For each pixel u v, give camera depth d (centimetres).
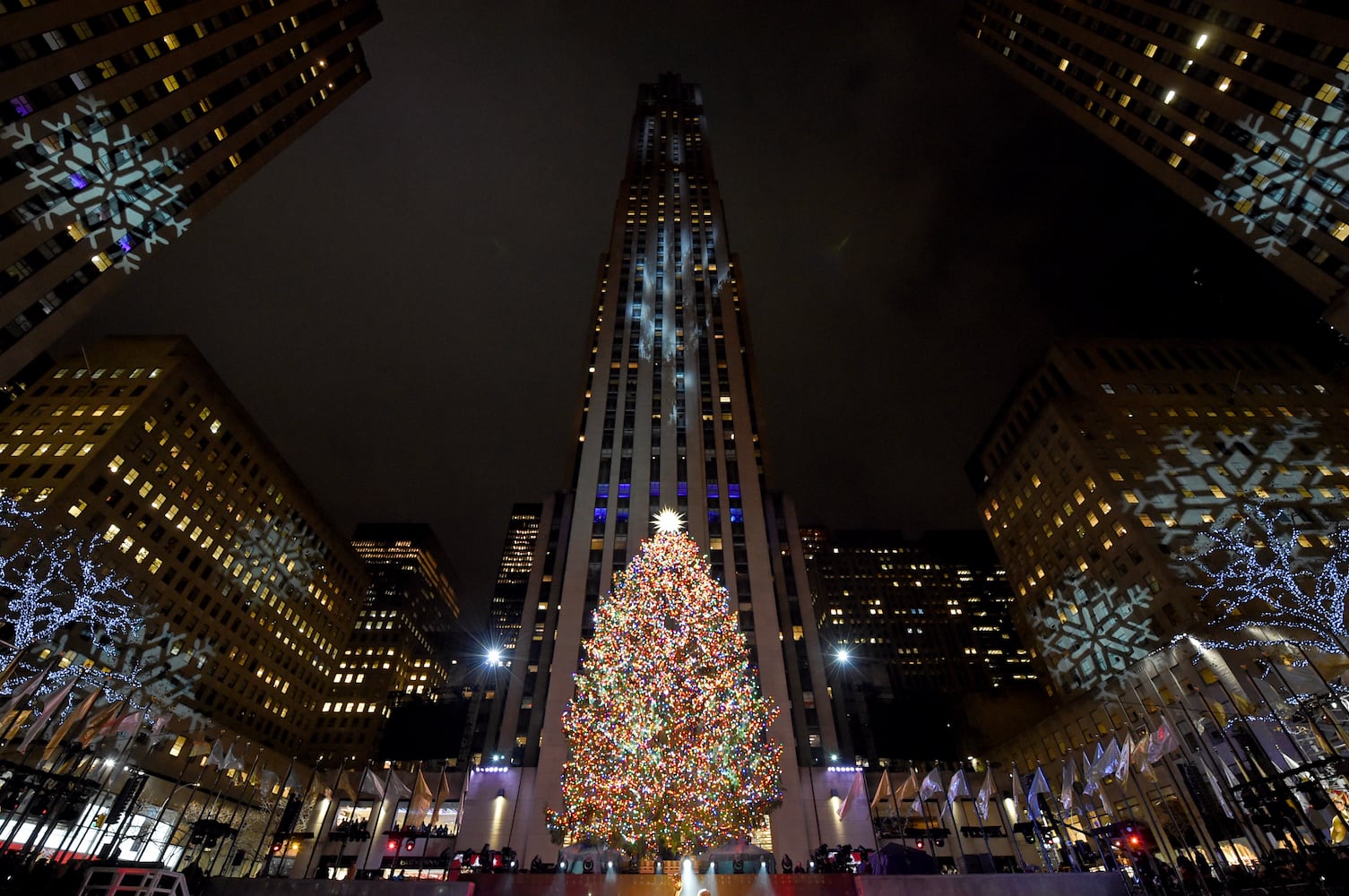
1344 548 5672
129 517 6506
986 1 7938
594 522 5650
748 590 5222
